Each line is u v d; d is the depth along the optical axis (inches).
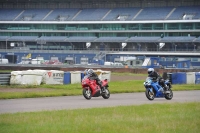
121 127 1706.4
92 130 1635.1
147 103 2810.0
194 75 5753.0
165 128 1702.8
